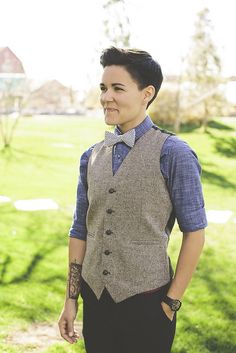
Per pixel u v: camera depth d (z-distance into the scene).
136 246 1.82
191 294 4.55
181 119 22.62
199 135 19.80
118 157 1.86
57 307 4.20
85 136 19.28
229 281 4.97
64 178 11.12
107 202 1.83
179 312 4.12
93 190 1.87
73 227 2.05
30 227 6.95
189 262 1.82
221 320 3.99
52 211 8.00
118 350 1.92
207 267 5.39
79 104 39.62
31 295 4.41
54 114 38.16
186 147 1.81
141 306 1.82
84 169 2.01
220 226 7.38
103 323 1.91
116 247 1.83
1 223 7.12
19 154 14.37
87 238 1.97
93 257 1.91
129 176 1.80
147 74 1.81
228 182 11.16
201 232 1.82
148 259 1.81
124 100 1.81
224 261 5.64
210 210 8.43
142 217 1.80
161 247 1.84
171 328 1.90
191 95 22.59
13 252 5.70
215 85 22.78
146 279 1.81
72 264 2.04
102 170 1.87
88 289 1.95
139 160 1.81
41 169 12.18
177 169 1.78
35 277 4.90
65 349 3.46
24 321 3.91
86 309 1.97
